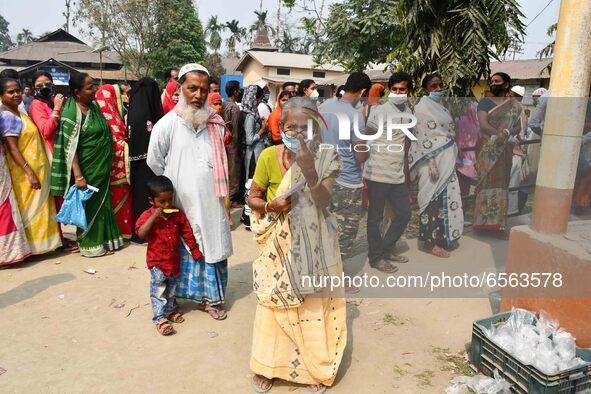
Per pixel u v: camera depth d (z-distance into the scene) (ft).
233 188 21.86
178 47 99.81
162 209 10.11
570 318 8.73
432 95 8.75
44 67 85.76
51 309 11.49
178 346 9.87
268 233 8.00
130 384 8.52
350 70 43.65
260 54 90.89
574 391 7.61
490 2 14.70
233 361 9.33
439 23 15.14
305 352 8.14
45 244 14.94
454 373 8.90
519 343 8.27
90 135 14.43
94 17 83.41
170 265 10.39
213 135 10.85
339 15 41.45
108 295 12.35
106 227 15.39
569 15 8.50
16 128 13.83
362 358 9.36
